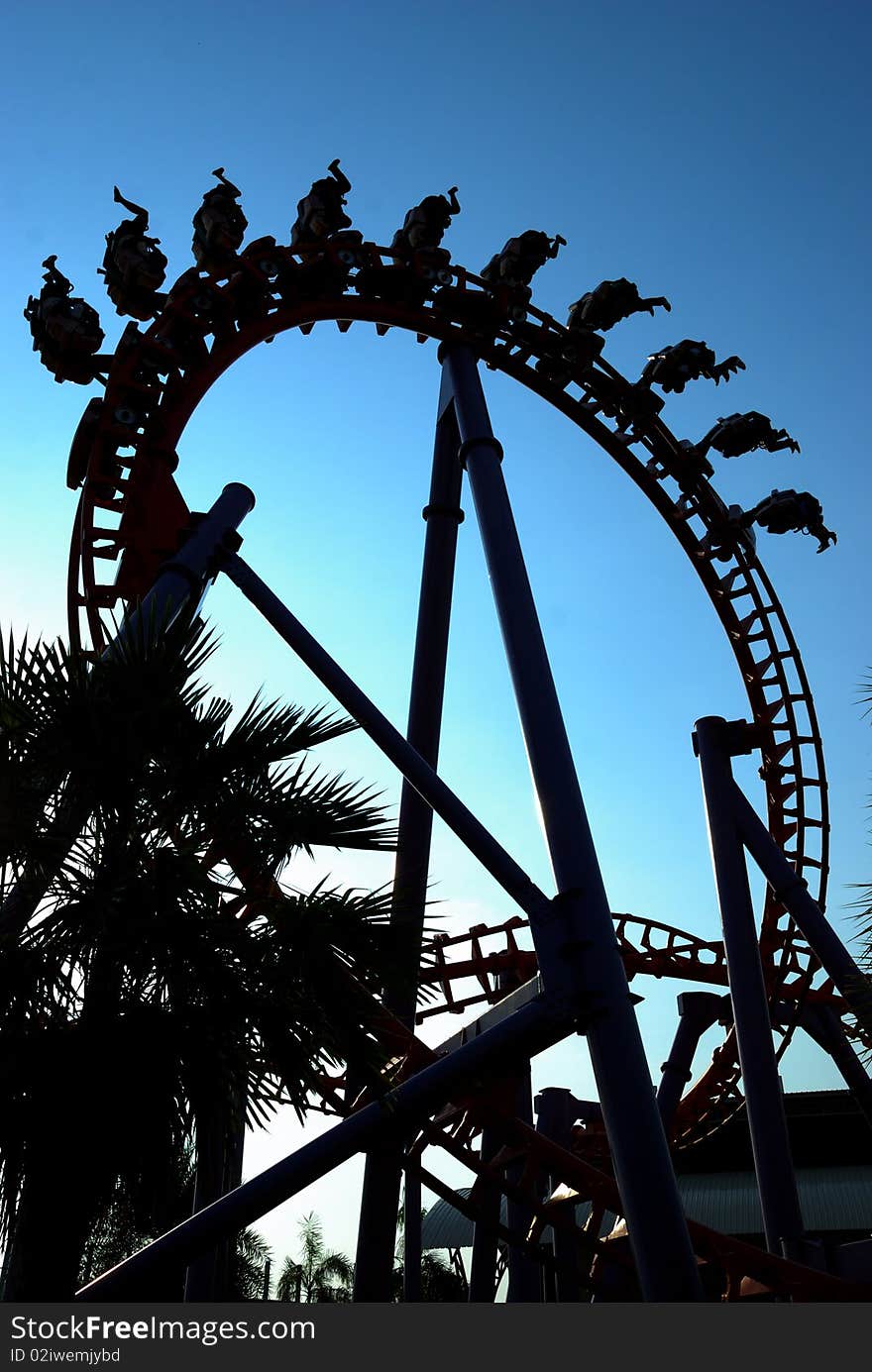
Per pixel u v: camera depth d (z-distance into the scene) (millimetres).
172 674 9406
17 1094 7582
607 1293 16125
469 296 23641
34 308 19375
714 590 29156
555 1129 20828
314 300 22078
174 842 9234
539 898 14188
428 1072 12797
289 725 9852
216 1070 8008
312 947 8773
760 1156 19594
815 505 27859
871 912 11133
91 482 18578
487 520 18297
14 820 8523
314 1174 11922
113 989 8219
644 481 28109
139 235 19516
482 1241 21938
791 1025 27406
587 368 26266
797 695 28328
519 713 16109
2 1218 7547
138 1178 7648
